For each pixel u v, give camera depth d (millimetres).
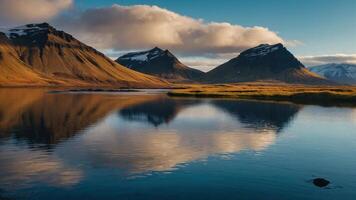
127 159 39188
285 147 46250
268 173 34312
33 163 37344
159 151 43156
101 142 48875
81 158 39562
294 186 30625
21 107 100062
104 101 129125
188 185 30641
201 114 84062
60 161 38156
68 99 139125
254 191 29406
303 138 52781
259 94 148000
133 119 74562
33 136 53406
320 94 130875
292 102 120375
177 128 62094
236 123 68938
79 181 31500
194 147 45656
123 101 129625
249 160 39094
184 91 189750
